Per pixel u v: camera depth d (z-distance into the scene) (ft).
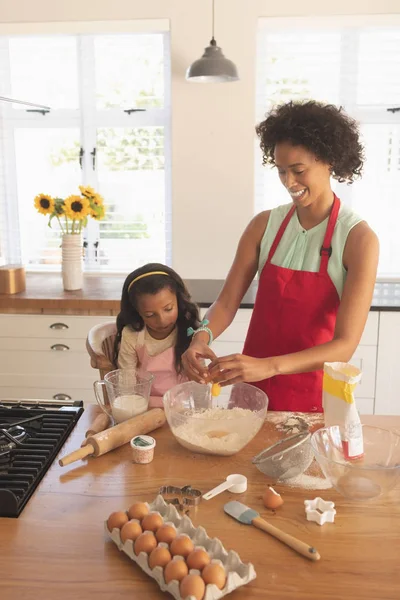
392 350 8.55
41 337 9.00
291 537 3.05
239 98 9.64
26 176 10.81
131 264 10.85
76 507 3.39
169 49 9.89
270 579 2.79
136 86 10.34
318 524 3.23
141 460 3.89
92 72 10.32
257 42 9.80
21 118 10.65
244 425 4.04
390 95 9.96
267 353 5.34
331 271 4.99
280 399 5.31
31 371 9.15
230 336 8.83
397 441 3.74
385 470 3.37
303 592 2.71
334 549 3.02
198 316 5.68
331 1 9.33
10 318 8.97
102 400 4.53
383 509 3.37
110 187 10.71
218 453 3.97
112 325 5.96
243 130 9.75
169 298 5.28
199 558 2.76
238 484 3.53
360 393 8.76
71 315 8.89
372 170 10.21
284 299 5.18
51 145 10.69
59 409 4.66
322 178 4.65
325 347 4.46
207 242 10.16
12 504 3.29
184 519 3.08
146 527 3.02
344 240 4.92
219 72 8.23
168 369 5.63
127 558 2.97
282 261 5.24
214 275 10.27
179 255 10.25
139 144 10.52
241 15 9.41
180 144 9.87
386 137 10.11
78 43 10.19
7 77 10.50
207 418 4.27
